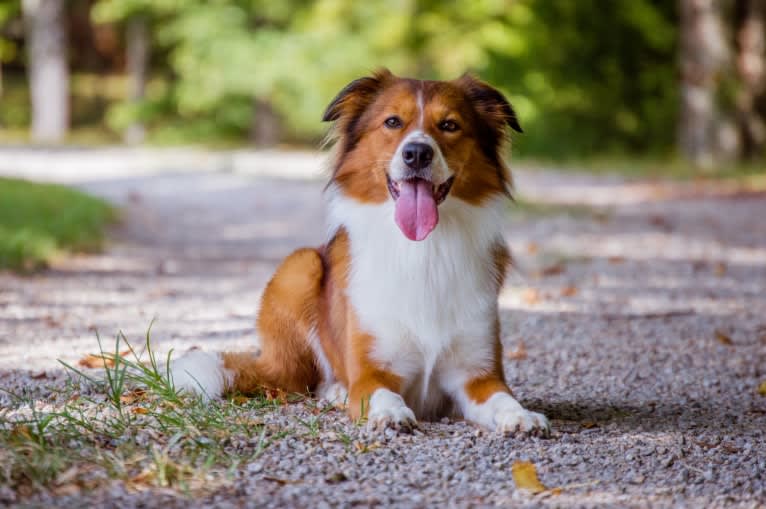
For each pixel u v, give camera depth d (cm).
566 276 1114
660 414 575
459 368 549
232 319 837
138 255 1224
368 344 540
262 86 3150
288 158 2986
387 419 492
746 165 2497
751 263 1223
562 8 3100
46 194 1552
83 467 417
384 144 537
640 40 3247
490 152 570
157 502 386
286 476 428
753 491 426
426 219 515
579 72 3256
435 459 458
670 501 410
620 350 757
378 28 3136
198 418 493
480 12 3050
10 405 520
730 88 2530
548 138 3167
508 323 857
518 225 1552
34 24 3512
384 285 534
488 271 554
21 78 4403
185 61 3253
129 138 3591
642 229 1527
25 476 401
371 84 575
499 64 3097
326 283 591
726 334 820
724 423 554
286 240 1419
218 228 1539
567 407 591
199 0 3209
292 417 522
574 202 1881
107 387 565
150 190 2072
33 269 1052
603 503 405
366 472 438
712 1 2505
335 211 567
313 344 603
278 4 3172
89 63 4506
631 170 2573
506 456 466
